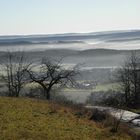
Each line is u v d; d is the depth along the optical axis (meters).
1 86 76.56
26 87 74.94
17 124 30.64
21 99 41.78
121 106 61.34
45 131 29.84
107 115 38.00
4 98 41.34
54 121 33.28
